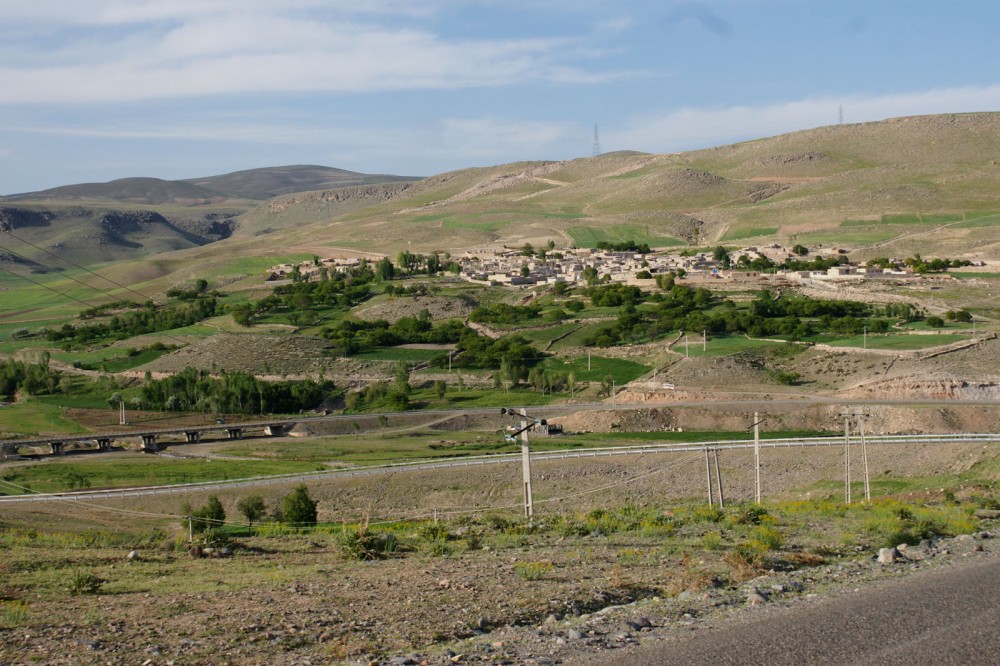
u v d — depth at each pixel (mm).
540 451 126000
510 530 60219
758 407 155375
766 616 28500
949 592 30891
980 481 94812
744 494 107750
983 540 43844
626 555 44719
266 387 196750
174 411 193750
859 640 25688
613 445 139000
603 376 191750
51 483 127688
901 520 53344
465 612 32875
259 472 131500
